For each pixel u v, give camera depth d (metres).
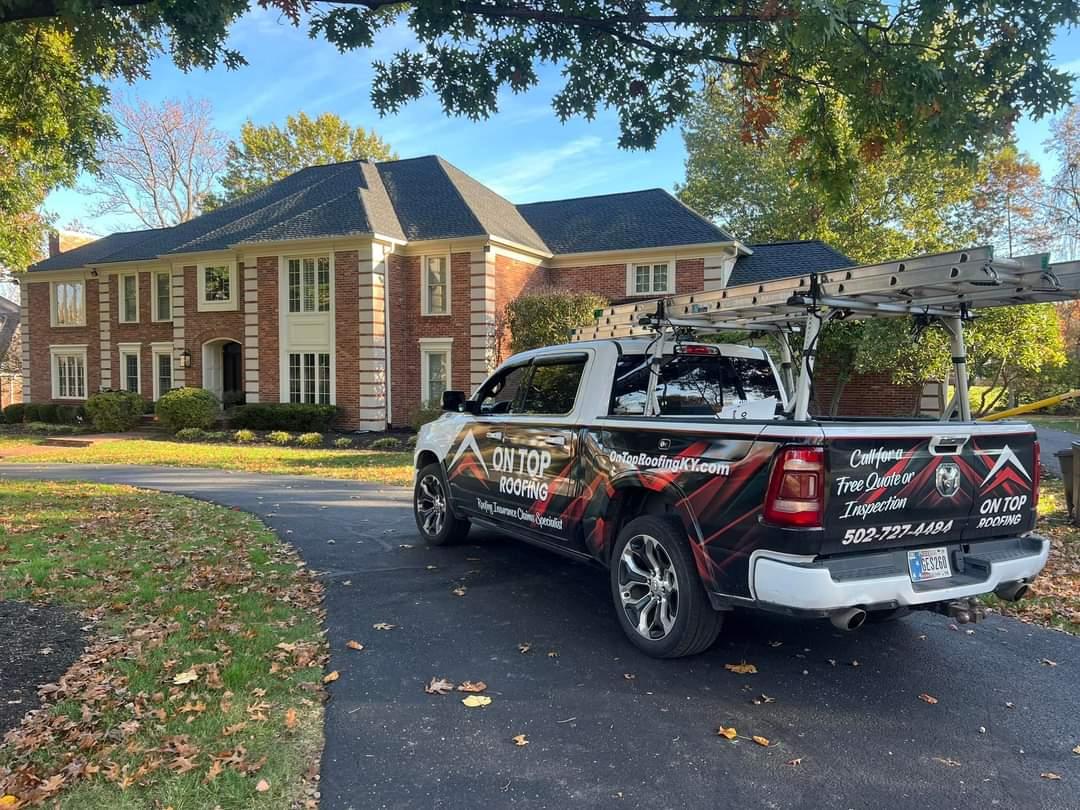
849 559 3.74
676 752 3.32
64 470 14.95
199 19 5.27
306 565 6.65
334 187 23.16
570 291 19.88
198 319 24.36
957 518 4.04
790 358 5.94
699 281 21.16
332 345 21.14
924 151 6.25
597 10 6.25
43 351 29.92
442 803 2.90
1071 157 35.22
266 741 3.37
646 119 7.02
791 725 3.60
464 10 5.88
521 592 5.84
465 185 24.05
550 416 5.60
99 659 4.27
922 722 3.65
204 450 18.42
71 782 3.01
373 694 3.91
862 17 5.46
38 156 11.20
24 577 5.95
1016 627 5.15
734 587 3.92
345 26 6.28
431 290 21.53
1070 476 8.77
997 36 5.38
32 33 7.86
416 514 7.72
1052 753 3.35
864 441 3.69
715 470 4.02
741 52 6.35
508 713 3.70
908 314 4.53
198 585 5.89
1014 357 17.02
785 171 25.94
